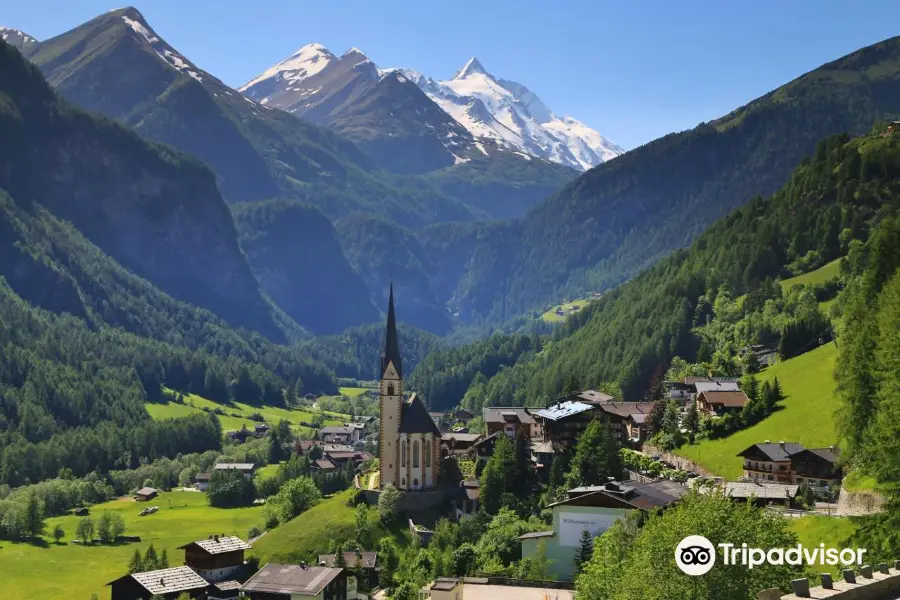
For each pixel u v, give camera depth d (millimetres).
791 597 49625
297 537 176750
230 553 169250
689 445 191875
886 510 85375
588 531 125062
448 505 180250
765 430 181875
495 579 116875
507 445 175750
